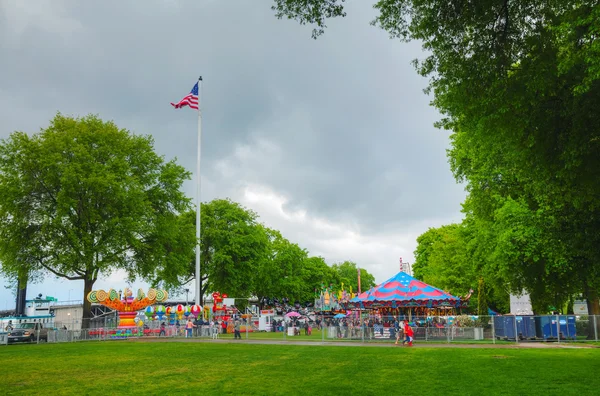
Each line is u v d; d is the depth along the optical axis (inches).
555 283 1381.6
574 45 538.9
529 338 1218.6
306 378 610.9
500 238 1295.5
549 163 625.9
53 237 1579.7
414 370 671.8
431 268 3006.9
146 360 854.5
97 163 1600.6
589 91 531.2
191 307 1854.1
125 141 1761.8
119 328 1609.3
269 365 759.1
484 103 618.5
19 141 1561.3
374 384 555.2
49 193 1615.4
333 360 823.1
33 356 952.9
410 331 1155.3
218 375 648.4
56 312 2866.6
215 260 2431.1
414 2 596.7
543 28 590.2
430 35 618.5
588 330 1210.6
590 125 553.0
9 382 602.5
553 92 572.1
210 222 2549.2
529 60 598.9
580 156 569.0
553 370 644.7
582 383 539.2
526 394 478.0
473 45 616.1
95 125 1720.0
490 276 1553.9
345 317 1822.1
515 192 1325.0
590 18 474.0
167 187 1911.9
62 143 1552.7
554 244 885.8
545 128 606.9
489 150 863.1
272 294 3225.9
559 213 799.7
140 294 1753.2
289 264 3275.1
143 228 1691.7
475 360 778.8
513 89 585.6
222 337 1593.3
